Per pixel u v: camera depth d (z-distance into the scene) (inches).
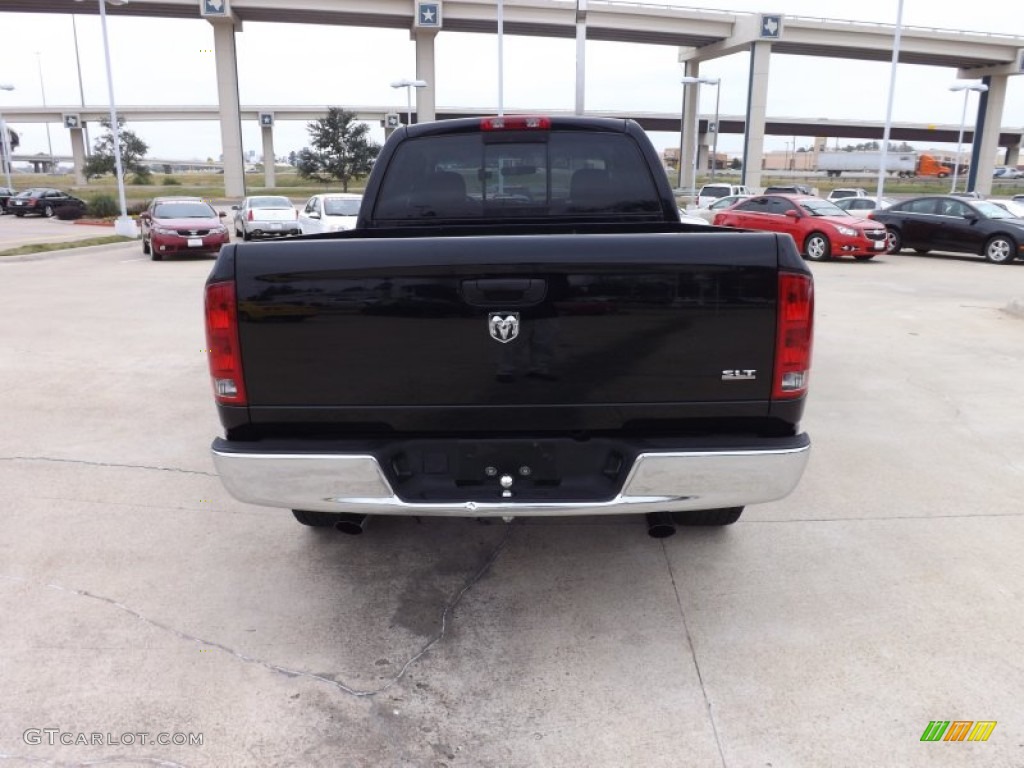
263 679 118.0
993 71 2524.6
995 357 324.8
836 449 217.0
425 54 2197.3
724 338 111.7
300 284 111.3
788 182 3865.7
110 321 395.5
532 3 2177.7
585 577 148.8
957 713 110.3
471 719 109.7
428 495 116.3
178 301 464.4
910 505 180.1
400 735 106.5
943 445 220.4
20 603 137.6
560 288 110.5
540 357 112.4
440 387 113.7
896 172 4210.1
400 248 110.3
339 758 102.1
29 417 241.0
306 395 114.7
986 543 161.3
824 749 103.4
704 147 4392.2
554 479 118.0
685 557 156.0
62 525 168.7
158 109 3782.0
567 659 123.4
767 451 111.9
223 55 2183.8
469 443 116.7
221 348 113.8
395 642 128.0
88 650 124.4
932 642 126.9
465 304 111.0
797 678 118.1
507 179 173.5
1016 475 198.4
